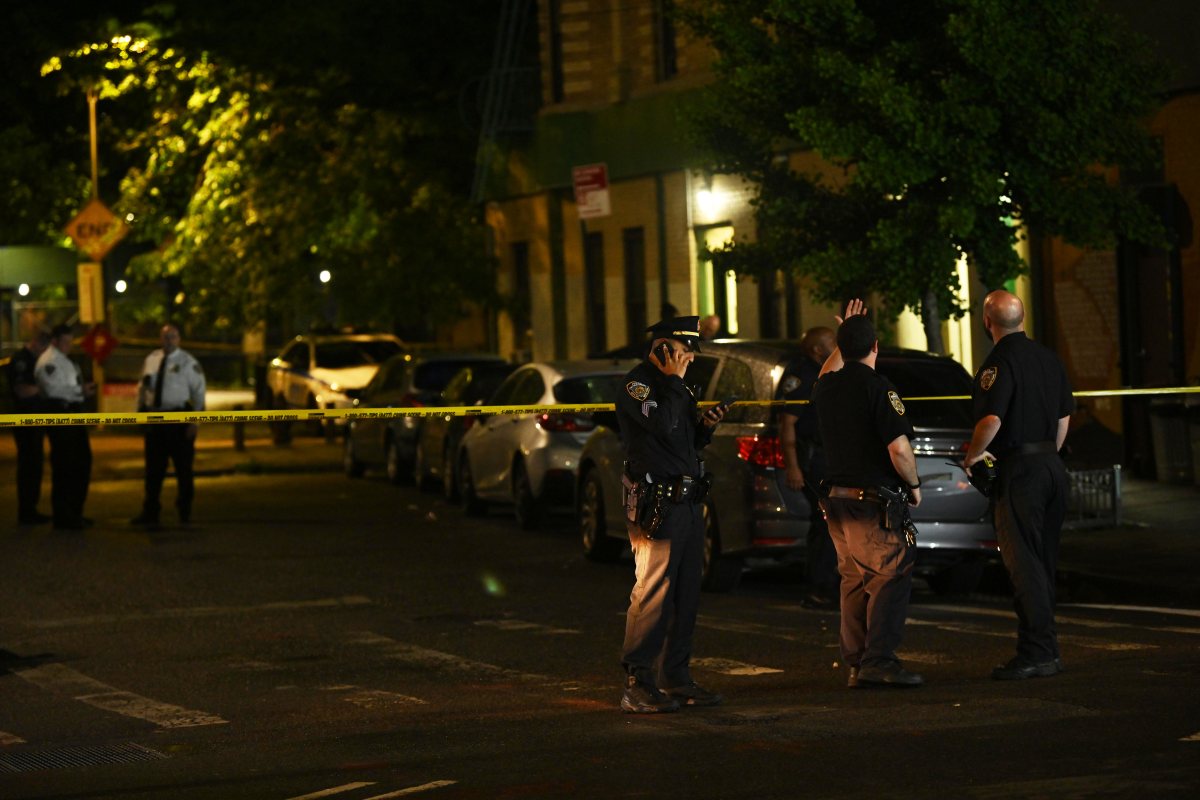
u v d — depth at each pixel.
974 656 26.05
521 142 76.81
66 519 48.44
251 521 49.97
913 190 40.12
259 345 103.25
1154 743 18.31
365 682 25.95
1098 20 38.41
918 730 19.42
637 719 21.27
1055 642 23.44
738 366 34.31
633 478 21.89
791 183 42.88
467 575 38.06
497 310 79.94
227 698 24.95
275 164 82.69
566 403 45.72
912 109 37.62
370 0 81.38
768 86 40.28
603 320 73.25
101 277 84.19
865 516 22.91
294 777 18.56
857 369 23.17
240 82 81.25
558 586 36.09
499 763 18.64
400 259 80.94
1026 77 37.56
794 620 30.69
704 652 27.25
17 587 37.25
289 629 31.31
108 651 29.38
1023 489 23.62
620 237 70.69
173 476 66.19
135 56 83.88
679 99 64.75
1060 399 23.95
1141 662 24.27
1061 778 16.86
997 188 37.81
